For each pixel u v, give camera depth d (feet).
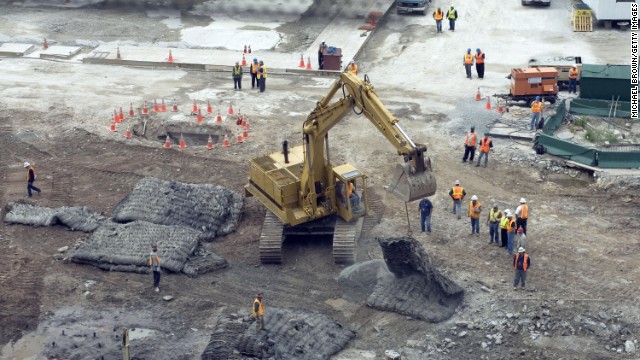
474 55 195.52
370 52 207.00
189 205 136.87
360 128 168.45
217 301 118.73
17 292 120.47
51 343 110.22
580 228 133.69
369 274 122.01
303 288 121.29
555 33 212.64
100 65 201.36
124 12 232.32
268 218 129.49
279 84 190.39
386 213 138.82
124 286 121.90
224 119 172.04
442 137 163.73
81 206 142.51
